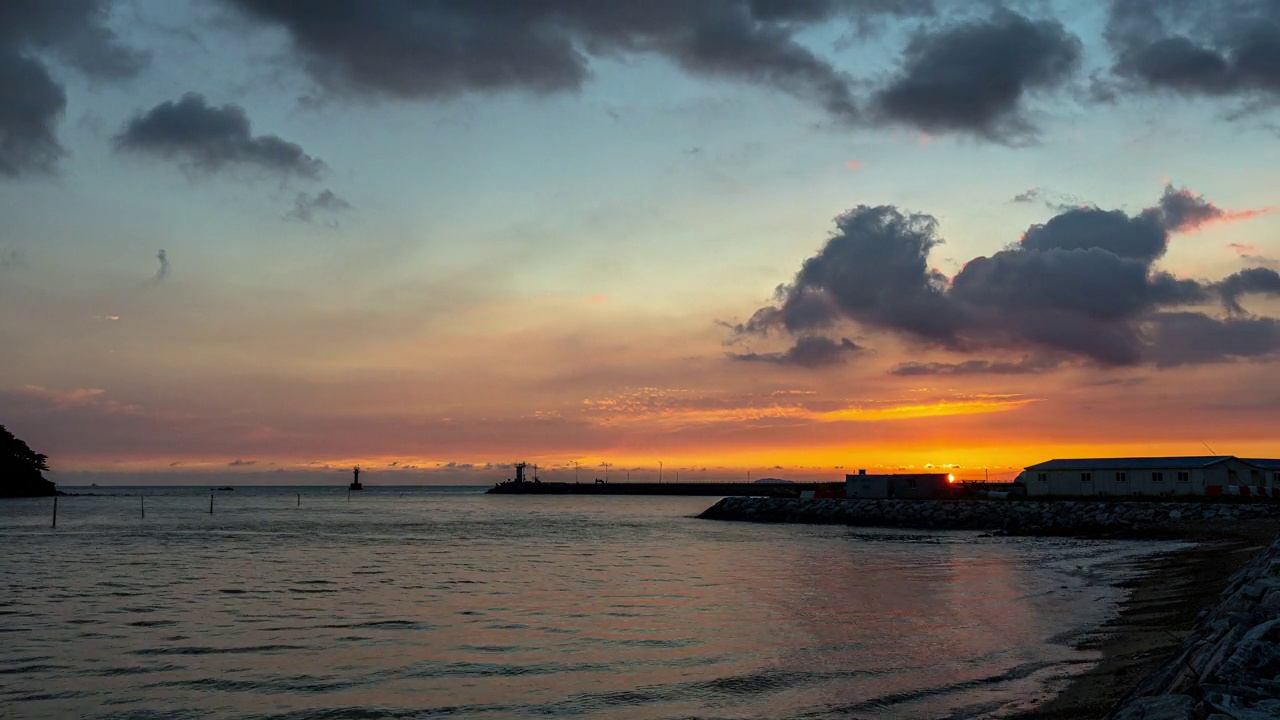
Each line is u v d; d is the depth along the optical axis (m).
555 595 41.28
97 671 24.44
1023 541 74.19
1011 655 25.34
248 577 50.41
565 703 20.92
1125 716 13.86
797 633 30.03
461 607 37.12
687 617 33.97
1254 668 13.97
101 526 112.94
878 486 117.12
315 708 20.56
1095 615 31.83
